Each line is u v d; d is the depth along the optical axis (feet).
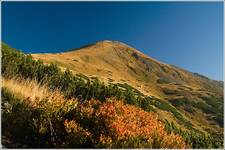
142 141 28.50
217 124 260.83
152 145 29.19
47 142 27.61
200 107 321.73
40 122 28.43
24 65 40.86
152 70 641.81
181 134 37.09
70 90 39.19
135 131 29.07
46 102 30.17
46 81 39.75
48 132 28.45
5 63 37.93
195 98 373.20
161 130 31.19
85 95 39.45
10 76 36.50
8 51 41.29
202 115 291.38
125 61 620.49
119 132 27.73
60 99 31.86
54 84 40.52
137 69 612.70
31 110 29.73
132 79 538.47
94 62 513.45
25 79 39.27
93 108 31.07
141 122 31.71
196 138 37.99
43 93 34.86
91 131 28.89
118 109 31.83
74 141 27.37
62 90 40.22
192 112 301.02
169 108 149.89
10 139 27.17
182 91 419.74
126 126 28.96
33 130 28.30
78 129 28.04
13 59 40.16
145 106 42.14
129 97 41.60
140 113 33.12
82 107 31.19
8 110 29.30
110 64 558.97
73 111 31.07
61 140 28.37
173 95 408.46
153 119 33.24
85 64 446.19
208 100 369.30
